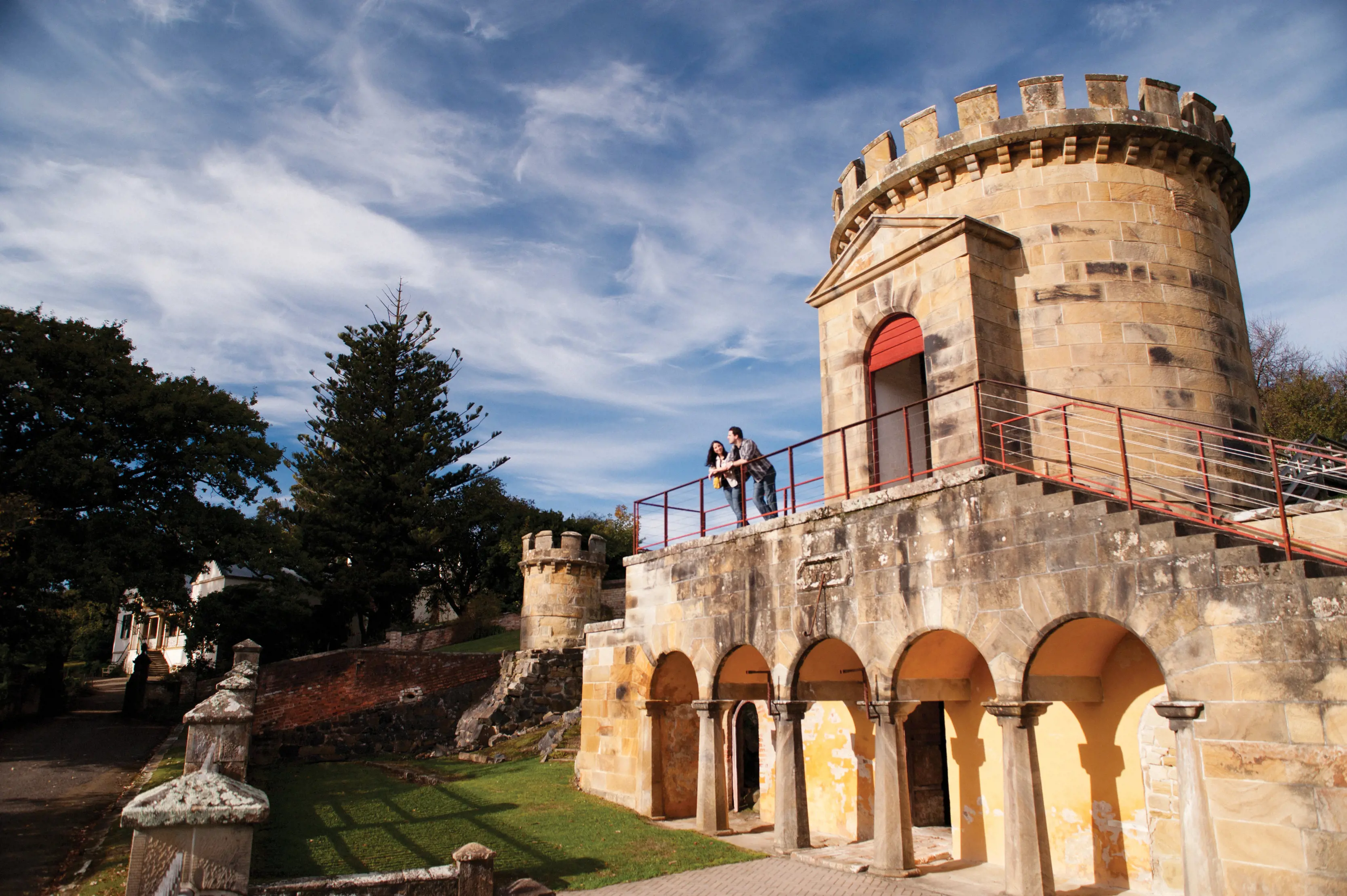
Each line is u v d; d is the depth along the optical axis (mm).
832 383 16125
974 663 12859
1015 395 13719
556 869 12312
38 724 26594
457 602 47656
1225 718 8289
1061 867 11578
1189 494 13078
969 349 13461
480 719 27766
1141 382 13680
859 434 15305
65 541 24375
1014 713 10133
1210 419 13820
